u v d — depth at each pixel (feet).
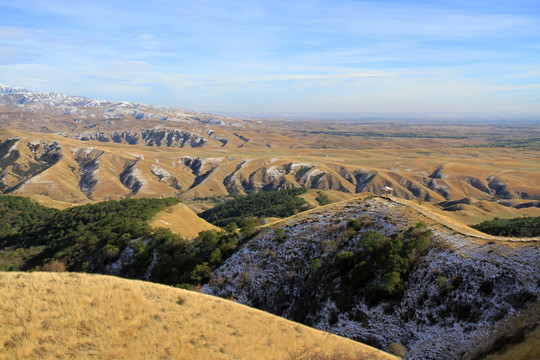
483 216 645.10
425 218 193.67
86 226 387.75
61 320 89.81
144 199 475.31
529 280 129.39
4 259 366.63
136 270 252.21
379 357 113.60
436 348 126.72
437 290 143.33
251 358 94.12
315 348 108.47
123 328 92.94
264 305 182.29
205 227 416.46
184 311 110.63
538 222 372.17
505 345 106.32
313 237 204.23
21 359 74.59
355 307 155.12
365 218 203.00
